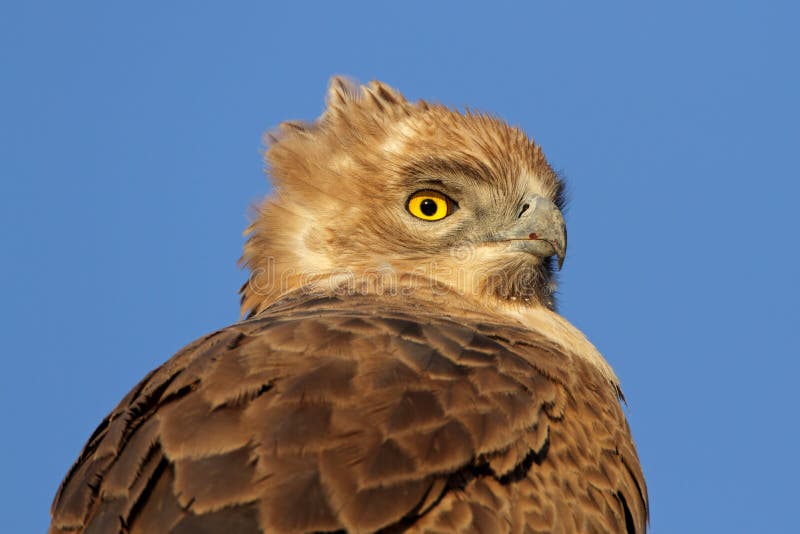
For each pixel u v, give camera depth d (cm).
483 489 1087
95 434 1245
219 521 988
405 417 1080
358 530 991
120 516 1048
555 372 1288
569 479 1176
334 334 1188
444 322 1317
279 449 1034
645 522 1330
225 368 1137
